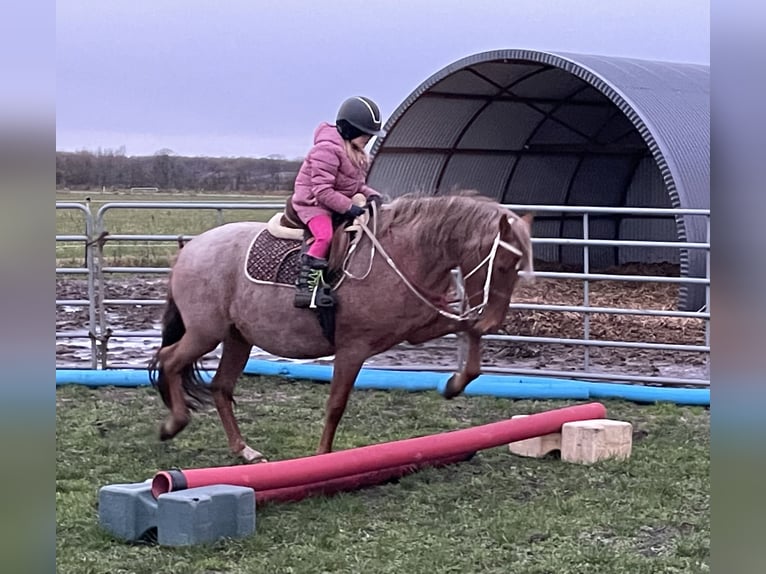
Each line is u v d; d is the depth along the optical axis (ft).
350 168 20.04
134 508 16.49
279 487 17.79
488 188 54.95
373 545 16.42
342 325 19.97
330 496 19.22
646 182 59.77
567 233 59.26
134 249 66.18
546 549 16.35
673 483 20.22
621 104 42.55
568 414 22.71
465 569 15.37
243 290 20.61
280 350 20.71
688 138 41.78
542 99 51.44
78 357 35.70
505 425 21.45
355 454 18.72
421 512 18.38
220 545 16.19
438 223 19.26
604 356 35.37
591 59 47.37
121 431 25.07
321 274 19.66
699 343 35.81
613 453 22.26
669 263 57.88
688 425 26.13
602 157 58.44
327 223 19.81
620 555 15.87
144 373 31.12
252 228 21.29
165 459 22.16
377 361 36.01
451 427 26.13
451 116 48.08
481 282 18.85
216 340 21.31
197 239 21.68
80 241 32.81
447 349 38.70
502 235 18.61
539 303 42.42
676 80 48.75
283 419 26.71
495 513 18.20
